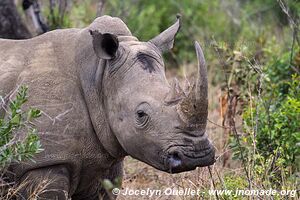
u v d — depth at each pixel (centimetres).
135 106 1209
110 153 1280
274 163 1428
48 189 1252
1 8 1894
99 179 1316
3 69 1291
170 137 1178
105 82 1257
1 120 1209
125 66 1238
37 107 1255
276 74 1770
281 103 1627
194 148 1167
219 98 1758
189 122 1166
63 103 1264
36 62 1293
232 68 1748
